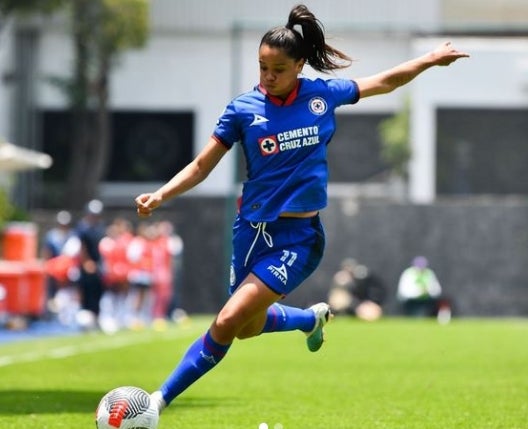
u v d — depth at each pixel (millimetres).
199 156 26141
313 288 116750
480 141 123000
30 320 94500
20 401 39344
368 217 117312
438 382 48094
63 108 141125
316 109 26156
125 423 25219
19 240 92500
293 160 25938
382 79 26969
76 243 99188
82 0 135750
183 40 144125
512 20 145375
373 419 34406
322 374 52312
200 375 25734
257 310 25547
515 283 117000
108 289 97562
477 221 117312
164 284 103250
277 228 26000
